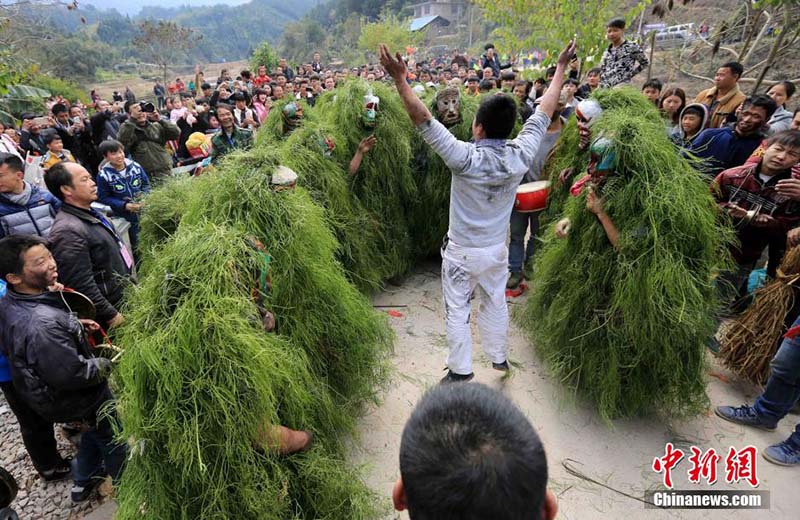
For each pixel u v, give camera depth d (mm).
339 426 2293
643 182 2285
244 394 1616
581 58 7680
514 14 8836
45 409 1947
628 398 2508
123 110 9508
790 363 2277
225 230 1960
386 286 4172
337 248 3000
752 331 2779
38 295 1951
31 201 2975
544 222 3643
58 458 2430
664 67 11906
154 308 1726
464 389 892
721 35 6789
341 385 2486
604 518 2098
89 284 2477
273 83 10578
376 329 2643
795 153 2693
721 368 3055
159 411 1548
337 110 3836
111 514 2250
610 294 2502
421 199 4051
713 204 2438
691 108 3791
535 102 5609
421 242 4242
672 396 2447
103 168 4254
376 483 2287
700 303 2262
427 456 776
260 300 2004
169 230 3230
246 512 1636
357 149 3584
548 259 2930
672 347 2309
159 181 5156
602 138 2385
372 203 3770
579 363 2666
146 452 1591
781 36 5211
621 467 2354
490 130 2256
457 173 2270
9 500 1433
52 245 2406
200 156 7000
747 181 2982
